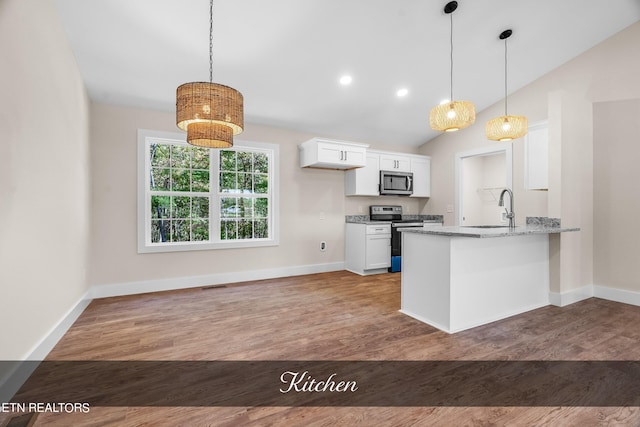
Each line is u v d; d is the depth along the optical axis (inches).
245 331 96.8
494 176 244.7
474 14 109.5
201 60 114.7
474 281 101.2
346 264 195.9
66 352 82.4
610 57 128.5
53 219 84.9
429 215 214.8
